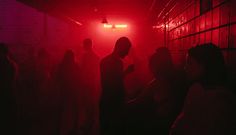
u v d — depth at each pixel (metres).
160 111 2.86
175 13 6.04
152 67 2.83
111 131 3.76
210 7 3.32
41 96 6.01
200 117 1.63
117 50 3.74
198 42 3.91
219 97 1.56
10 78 4.36
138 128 3.22
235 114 1.53
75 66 5.25
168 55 2.82
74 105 5.30
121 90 3.78
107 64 3.75
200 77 1.71
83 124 5.54
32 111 6.00
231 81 2.59
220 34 2.93
